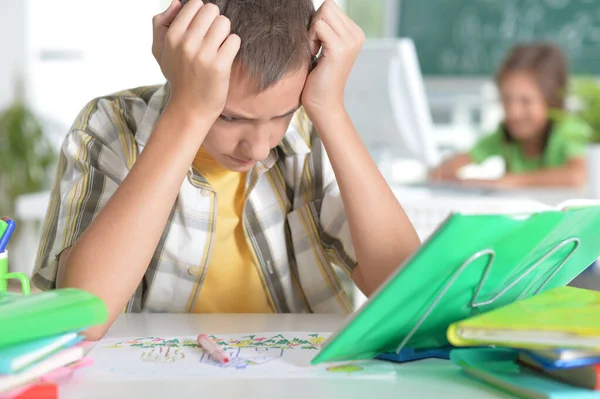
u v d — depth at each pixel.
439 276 0.65
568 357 0.61
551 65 3.39
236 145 0.88
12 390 0.57
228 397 0.61
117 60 4.61
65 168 1.06
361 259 0.98
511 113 3.43
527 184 3.34
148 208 0.84
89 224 0.93
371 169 0.97
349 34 0.91
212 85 0.81
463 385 0.65
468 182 3.29
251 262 1.11
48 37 4.37
